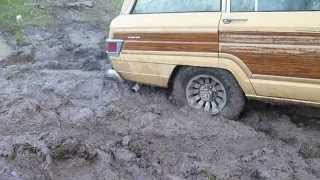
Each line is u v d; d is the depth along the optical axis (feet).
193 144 11.43
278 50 11.09
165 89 14.29
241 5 11.57
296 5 10.97
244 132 11.89
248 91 11.85
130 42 13.23
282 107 13.29
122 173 10.16
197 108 12.91
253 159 10.71
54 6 27.73
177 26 12.35
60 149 10.78
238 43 11.57
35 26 23.72
